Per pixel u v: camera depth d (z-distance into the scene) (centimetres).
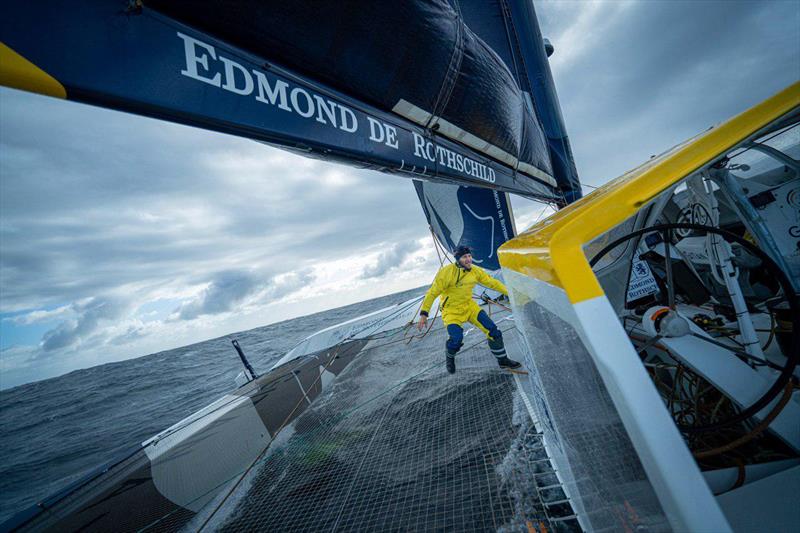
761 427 117
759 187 181
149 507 307
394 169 192
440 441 286
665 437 54
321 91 147
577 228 71
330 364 598
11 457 1534
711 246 157
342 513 237
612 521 91
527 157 373
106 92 75
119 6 81
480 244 683
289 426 433
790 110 76
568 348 83
